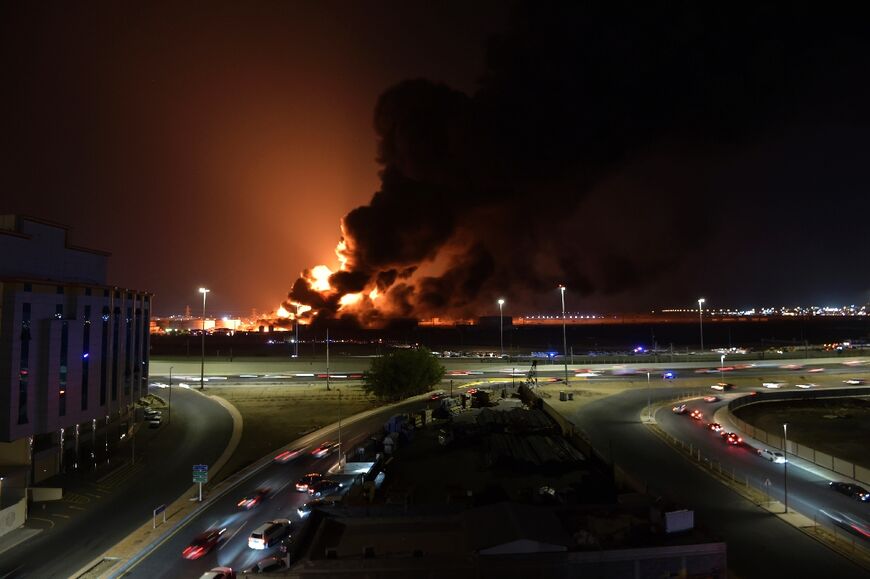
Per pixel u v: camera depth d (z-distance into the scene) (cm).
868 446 6544
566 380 9988
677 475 5184
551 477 5334
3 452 5091
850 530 4016
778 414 8044
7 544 3966
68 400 5556
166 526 4209
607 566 2920
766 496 4662
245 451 6272
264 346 19962
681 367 12038
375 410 8281
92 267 6838
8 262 5562
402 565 2906
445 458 6041
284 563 3173
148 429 7238
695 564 2984
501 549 2894
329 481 4969
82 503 4734
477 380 10906
